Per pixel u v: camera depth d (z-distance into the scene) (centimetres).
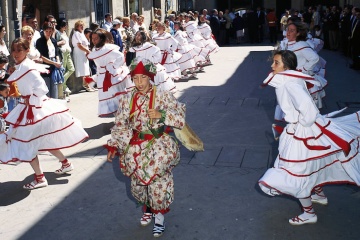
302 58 601
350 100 899
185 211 452
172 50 1104
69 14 1061
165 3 2000
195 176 536
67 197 492
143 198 409
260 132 698
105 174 553
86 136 530
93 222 438
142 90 386
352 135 405
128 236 411
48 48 830
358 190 488
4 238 411
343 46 1551
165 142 389
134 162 385
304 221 417
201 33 1458
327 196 477
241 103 895
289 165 387
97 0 1224
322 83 690
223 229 417
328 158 395
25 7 973
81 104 933
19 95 511
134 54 1202
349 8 1523
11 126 502
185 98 955
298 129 386
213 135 689
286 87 381
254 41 2248
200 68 1334
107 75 727
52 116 509
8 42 841
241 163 573
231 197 480
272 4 2645
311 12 2159
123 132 392
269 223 424
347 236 397
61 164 589
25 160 492
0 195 502
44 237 413
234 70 1336
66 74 959
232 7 2745
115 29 1138
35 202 482
